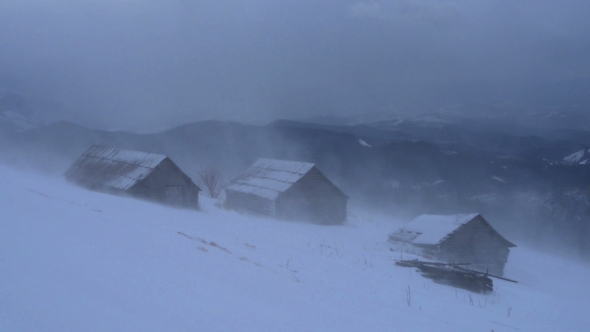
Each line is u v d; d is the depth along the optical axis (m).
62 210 10.40
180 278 6.75
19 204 9.30
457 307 11.32
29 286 4.39
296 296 8.20
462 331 8.59
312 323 6.32
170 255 8.52
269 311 6.29
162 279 6.37
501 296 14.02
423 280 14.30
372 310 8.70
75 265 5.72
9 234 6.32
